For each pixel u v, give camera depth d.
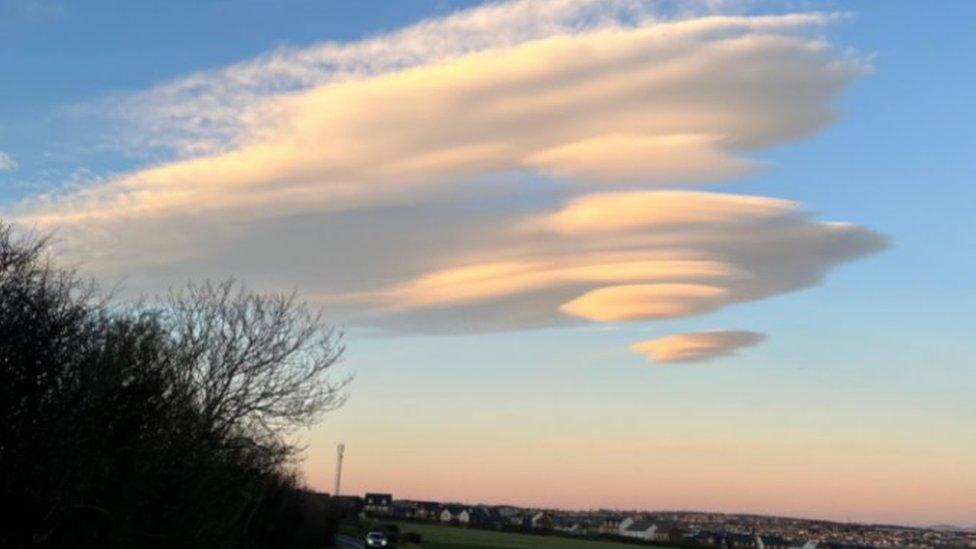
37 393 17.56
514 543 117.62
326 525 87.62
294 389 33.03
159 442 24.14
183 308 31.00
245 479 33.00
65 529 20.70
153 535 24.78
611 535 159.12
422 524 173.00
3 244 17.78
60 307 19.12
